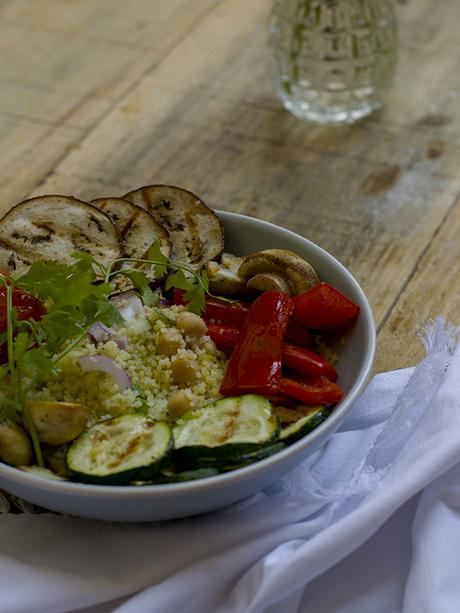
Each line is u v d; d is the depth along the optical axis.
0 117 0.70
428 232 0.60
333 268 0.48
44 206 0.49
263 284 0.47
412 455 0.43
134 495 0.37
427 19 0.82
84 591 0.40
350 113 0.70
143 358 0.44
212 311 0.47
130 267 0.48
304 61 0.69
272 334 0.44
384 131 0.69
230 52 0.78
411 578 0.40
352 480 0.43
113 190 0.63
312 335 0.47
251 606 0.39
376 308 0.54
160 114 0.71
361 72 0.69
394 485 0.41
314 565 0.39
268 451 0.39
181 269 0.46
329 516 0.42
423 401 0.46
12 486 0.39
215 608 0.40
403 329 0.53
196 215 0.51
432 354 0.47
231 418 0.41
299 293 0.47
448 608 0.39
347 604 0.41
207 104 0.72
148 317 0.45
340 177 0.65
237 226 0.51
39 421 0.40
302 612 0.40
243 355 0.44
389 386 0.48
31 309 0.44
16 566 0.40
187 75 0.75
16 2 0.84
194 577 0.40
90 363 0.42
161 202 0.51
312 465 0.44
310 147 0.68
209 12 0.83
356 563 0.42
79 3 0.84
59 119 0.70
